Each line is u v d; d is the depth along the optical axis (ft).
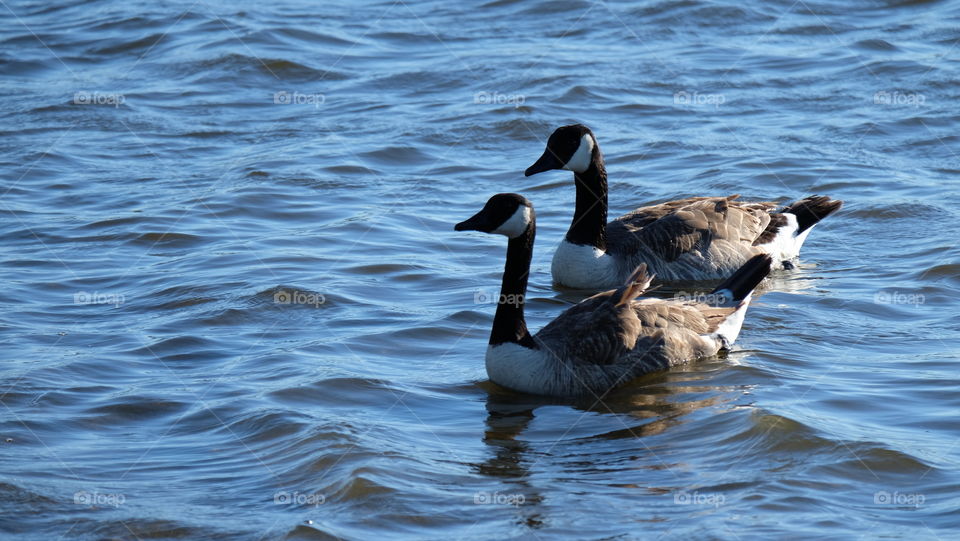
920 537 31.50
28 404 41.50
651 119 82.58
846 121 80.28
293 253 59.77
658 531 32.17
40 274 57.21
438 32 104.32
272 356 46.21
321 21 107.96
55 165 75.97
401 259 59.21
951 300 51.78
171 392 42.73
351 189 70.90
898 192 67.31
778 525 32.35
